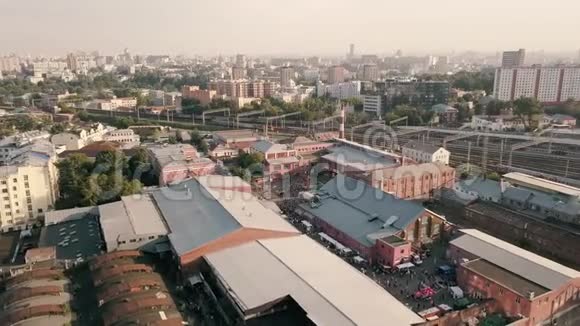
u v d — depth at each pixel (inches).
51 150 6904.5
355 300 3221.0
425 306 3558.1
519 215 5108.3
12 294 3435.0
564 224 4945.9
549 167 7746.1
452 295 3718.0
